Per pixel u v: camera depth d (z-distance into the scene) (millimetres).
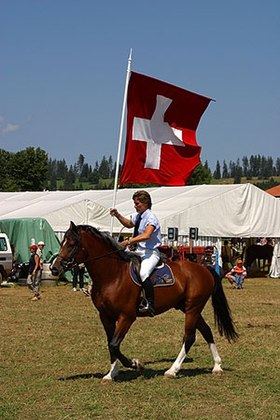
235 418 7613
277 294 24812
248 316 17641
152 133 14531
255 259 36969
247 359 11266
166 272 9875
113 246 9609
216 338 13664
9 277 28609
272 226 35625
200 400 8438
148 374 10062
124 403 8273
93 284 9680
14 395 8680
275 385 9281
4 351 12039
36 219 29984
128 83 14055
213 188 36219
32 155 85500
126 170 14320
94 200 38312
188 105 14844
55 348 12398
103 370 10398
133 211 33750
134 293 9539
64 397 8555
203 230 33438
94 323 16125
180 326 15391
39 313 18297
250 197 35031
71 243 9445
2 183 84938
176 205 34219
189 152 14984
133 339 13453
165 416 7691
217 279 10484
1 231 30875
